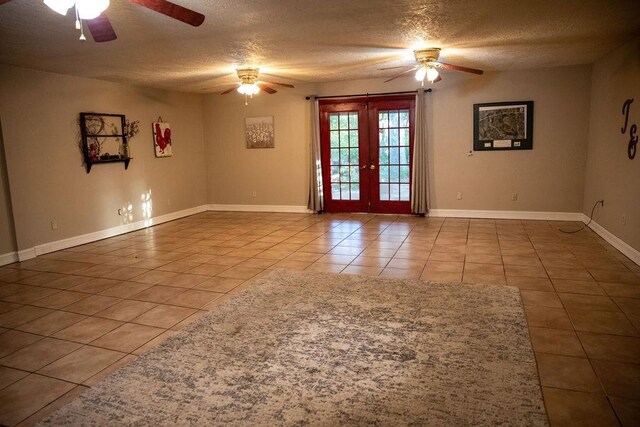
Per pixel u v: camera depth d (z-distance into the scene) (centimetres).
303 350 274
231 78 670
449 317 317
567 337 282
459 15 368
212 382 240
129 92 683
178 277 436
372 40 448
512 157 683
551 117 655
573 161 655
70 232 588
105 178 641
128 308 356
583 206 655
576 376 237
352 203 792
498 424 198
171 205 778
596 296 351
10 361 274
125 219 677
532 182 679
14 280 440
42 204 548
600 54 553
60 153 572
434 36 437
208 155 864
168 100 766
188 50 467
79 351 285
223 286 404
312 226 682
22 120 523
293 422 204
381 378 239
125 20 354
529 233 588
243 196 854
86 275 451
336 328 304
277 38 427
